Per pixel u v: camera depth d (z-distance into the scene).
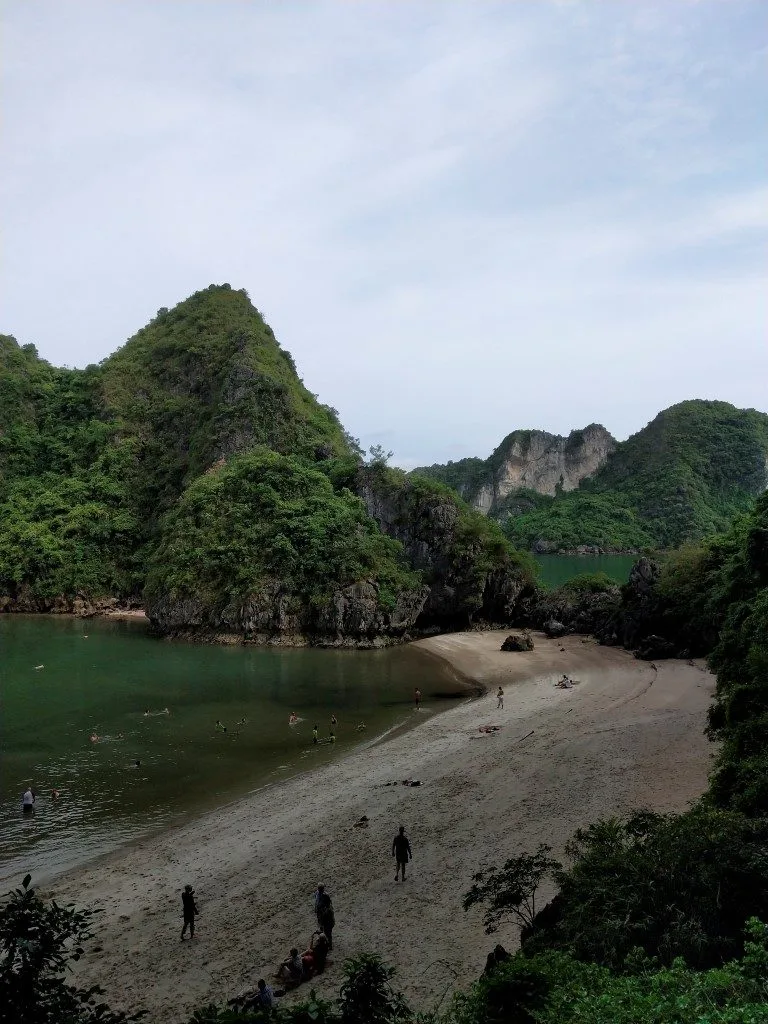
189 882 28.75
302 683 67.31
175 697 61.47
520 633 97.56
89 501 135.00
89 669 73.81
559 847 28.42
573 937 16.86
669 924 16.05
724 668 44.34
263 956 22.72
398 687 65.69
